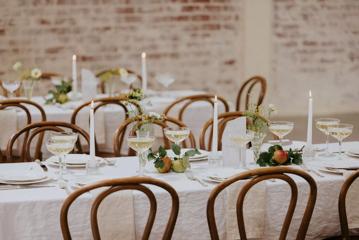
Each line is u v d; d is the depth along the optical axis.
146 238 2.96
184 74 8.99
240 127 3.52
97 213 3.10
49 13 8.45
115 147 4.30
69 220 3.10
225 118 4.74
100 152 5.55
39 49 8.48
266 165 3.62
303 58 9.47
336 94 9.72
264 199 3.30
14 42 8.41
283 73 9.42
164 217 3.21
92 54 8.64
